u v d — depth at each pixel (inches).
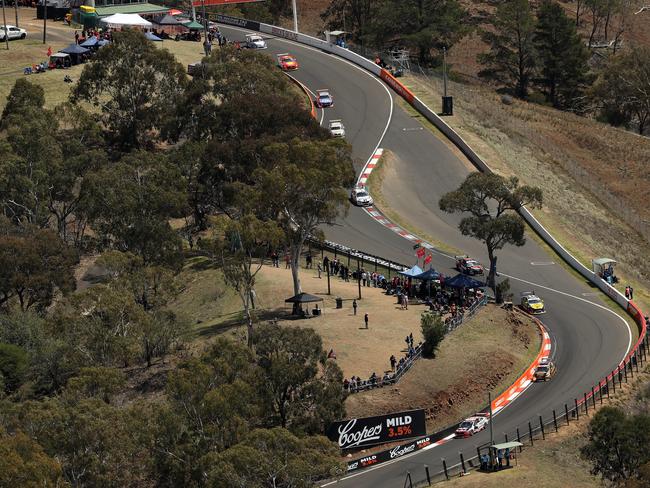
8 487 6579.7
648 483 7347.4
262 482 7047.2
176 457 7480.3
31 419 7450.8
